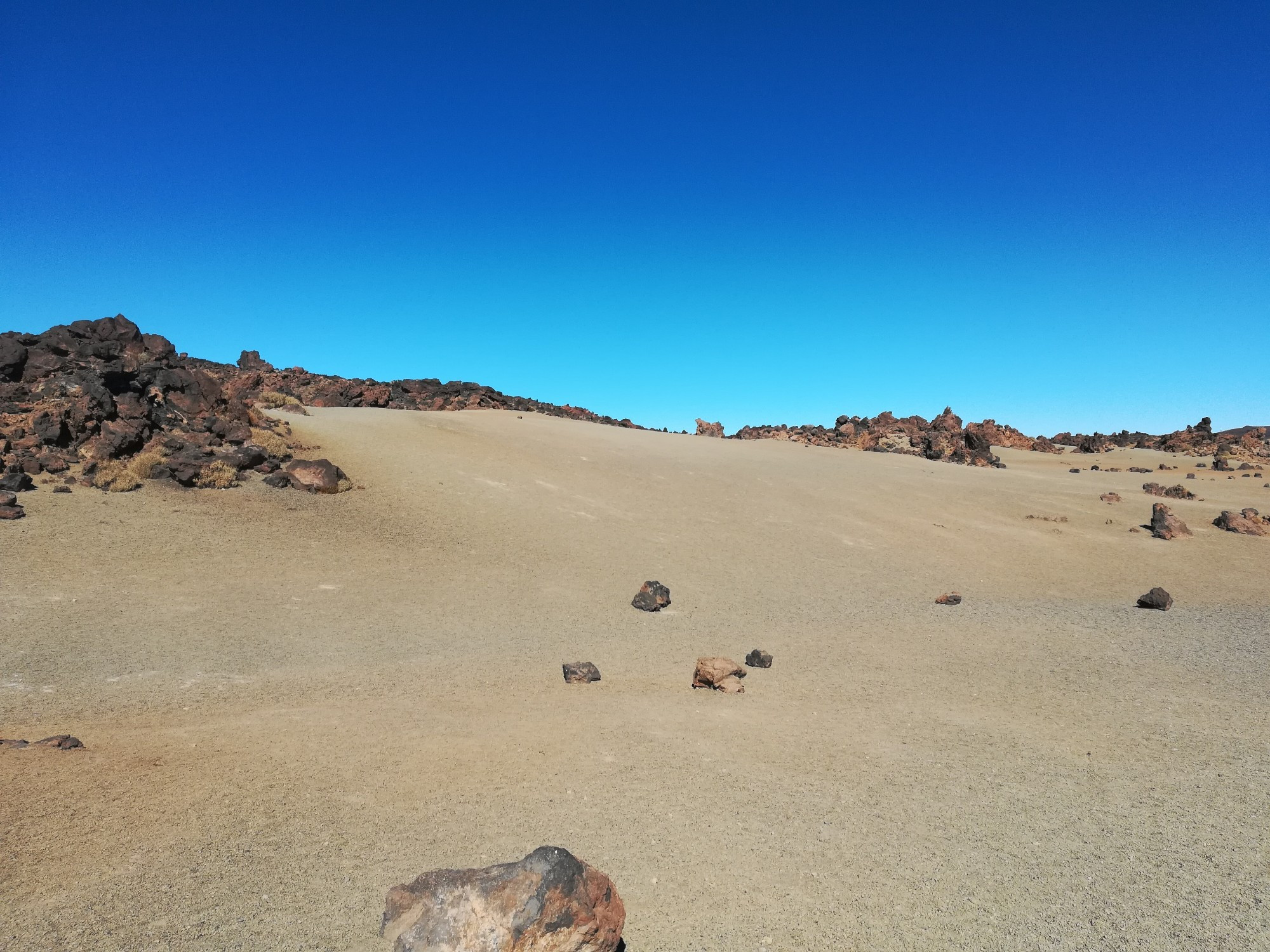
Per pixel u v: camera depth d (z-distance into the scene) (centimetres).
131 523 2180
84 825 630
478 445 4381
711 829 717
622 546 2789
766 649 1634
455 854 643
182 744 880
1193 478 6850
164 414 3009
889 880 627
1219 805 802
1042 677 1412
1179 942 547
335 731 975
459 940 460
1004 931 556
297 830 670
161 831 640
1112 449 10856
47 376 2889
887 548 3092
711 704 1186
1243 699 1255
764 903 586
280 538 2328
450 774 837
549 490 3553
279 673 1312
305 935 504
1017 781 864
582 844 675
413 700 1173
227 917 521
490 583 2173
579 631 1753
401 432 4353
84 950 467
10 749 786
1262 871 656
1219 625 1969
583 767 874
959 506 4184
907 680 1380
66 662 1278
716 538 3047
